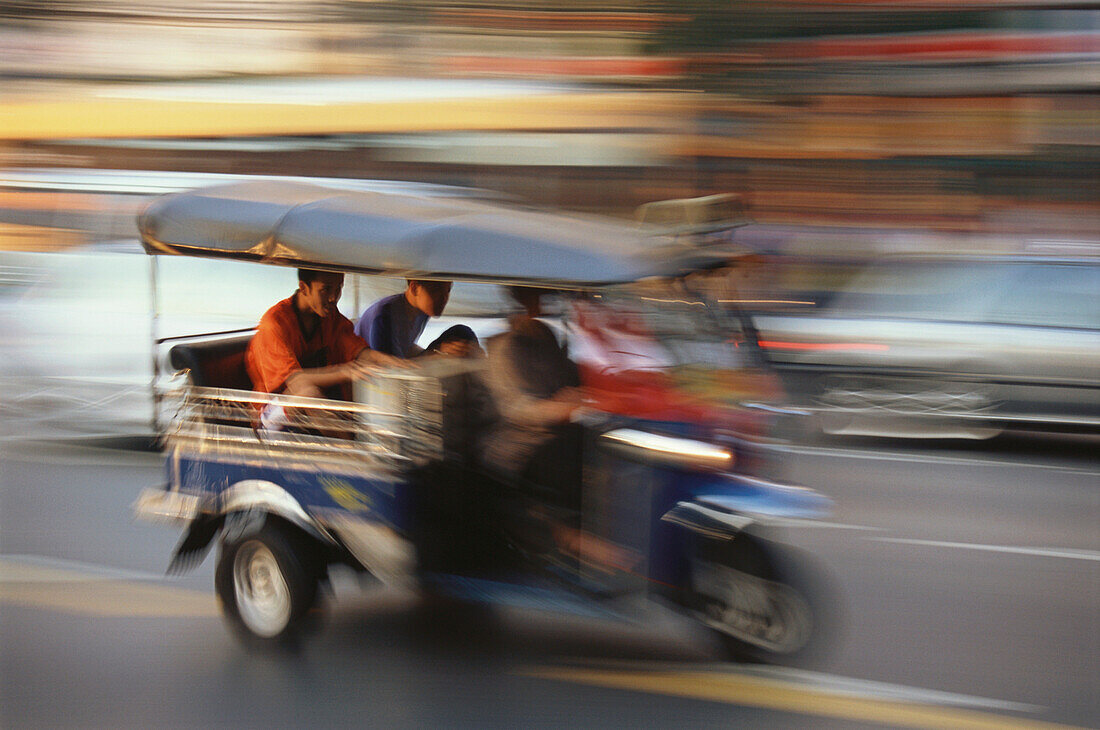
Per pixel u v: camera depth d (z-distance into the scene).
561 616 5.09
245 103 11.33
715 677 4.42
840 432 8.86
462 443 4.52
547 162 11.33
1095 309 8.47
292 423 4.69
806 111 11.36
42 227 8.80
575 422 4.49
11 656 4.59
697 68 11.27
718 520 4.37
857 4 11.16
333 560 4.74
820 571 5.77
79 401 7.67
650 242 4.74
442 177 11.39
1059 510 6.93
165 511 4.92
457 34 11.29
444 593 4.46
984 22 10.96
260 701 4.18
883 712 4.13
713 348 4.81
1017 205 11.11
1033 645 4.79
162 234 4.89
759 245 10.87
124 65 11.41
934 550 6.11
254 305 7.18
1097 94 10.95
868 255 10.72
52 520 6.38
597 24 11.37
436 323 4.87
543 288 4.57
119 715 4.06
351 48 11.38
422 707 4.14
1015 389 8.48
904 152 11.26
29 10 11.61
